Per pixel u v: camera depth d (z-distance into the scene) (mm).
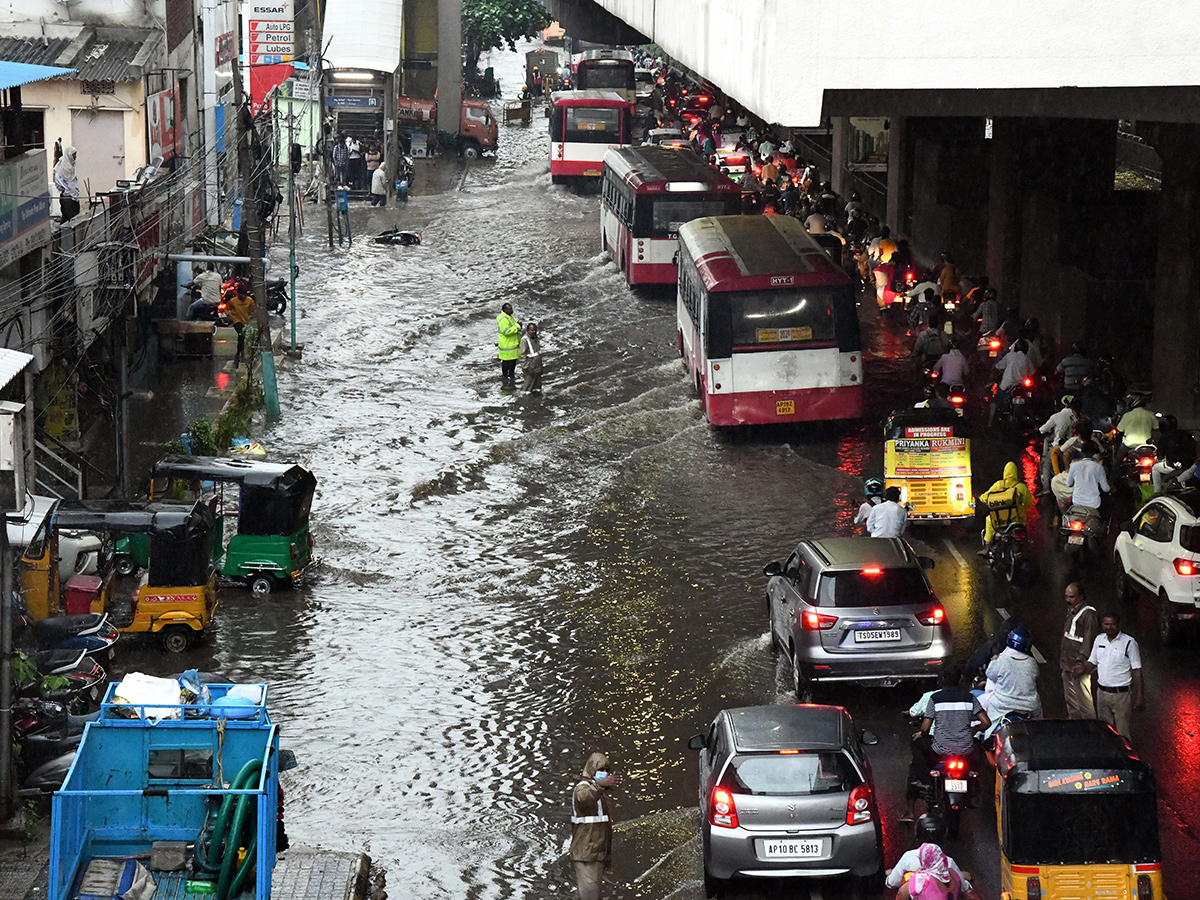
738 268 36000
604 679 23359
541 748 21094
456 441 37188
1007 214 46656
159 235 41250
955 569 27797
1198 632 23672
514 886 17281
